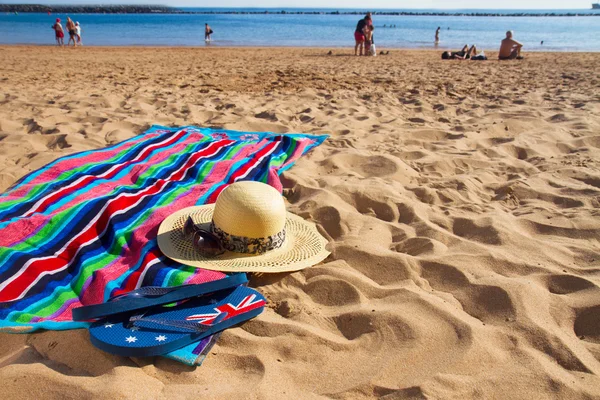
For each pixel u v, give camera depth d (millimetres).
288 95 9016
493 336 2562
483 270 3152
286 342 2506
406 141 6070
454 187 4641
